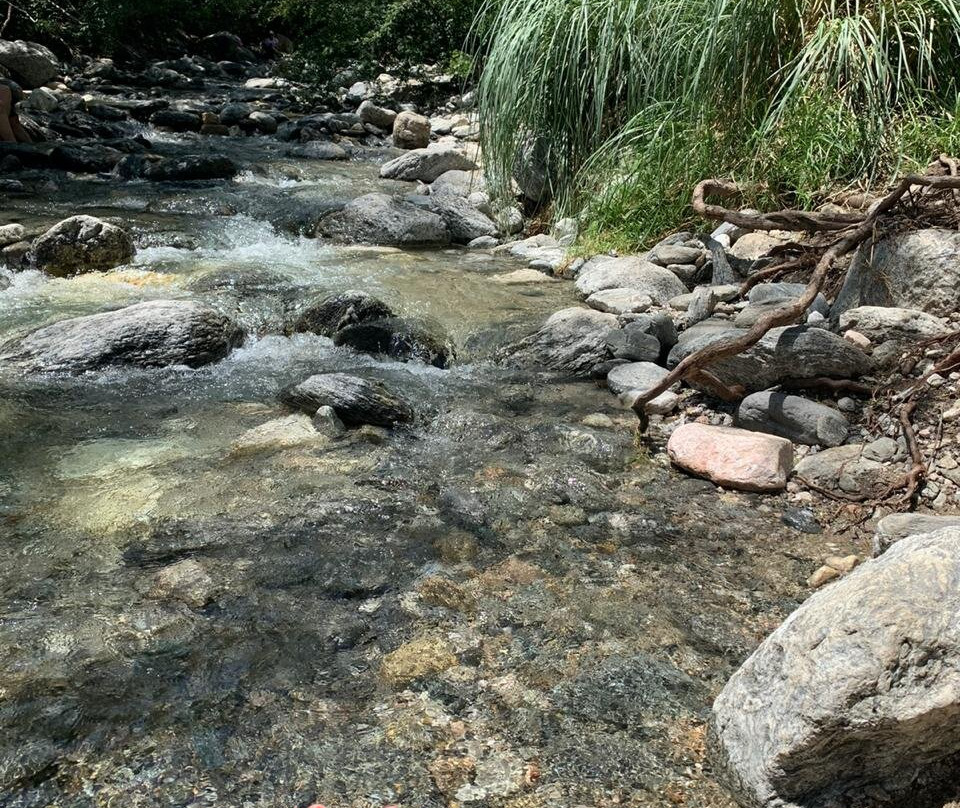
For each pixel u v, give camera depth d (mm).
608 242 7000
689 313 5633
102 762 2488
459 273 6844
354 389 4512
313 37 15961
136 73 16734
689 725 2658
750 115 6617
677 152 6781
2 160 9398
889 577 2330
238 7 21266
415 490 3924
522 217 8188
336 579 3299
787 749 2217
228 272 6441
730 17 6344
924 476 3908
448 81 15930
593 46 7297
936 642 2186
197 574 3277
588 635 3041
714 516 3805
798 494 3951
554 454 4285
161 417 4535
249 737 2586
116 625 3016
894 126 6168
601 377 5160
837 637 2250
